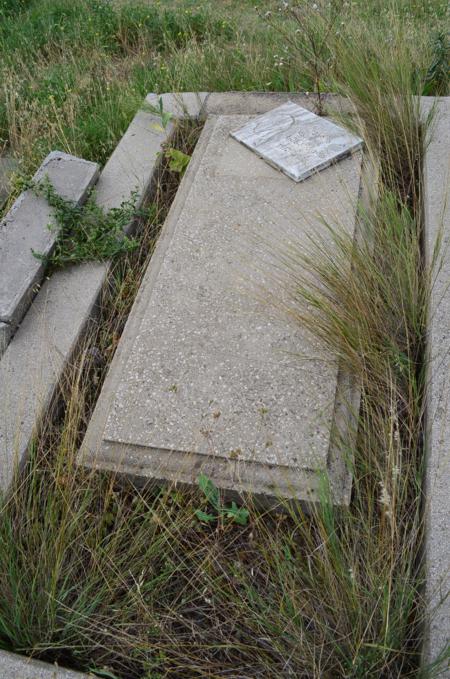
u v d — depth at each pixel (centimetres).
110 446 251
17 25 575
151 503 246
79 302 305
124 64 526
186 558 229
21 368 280
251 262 303
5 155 434
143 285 309
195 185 348
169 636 208
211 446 242
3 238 323
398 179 360
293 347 267
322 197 330
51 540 221
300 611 198
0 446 254
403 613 194
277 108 393
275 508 236
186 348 273
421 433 244
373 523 225
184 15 574
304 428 242
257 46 501
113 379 276
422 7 541
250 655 200
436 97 384
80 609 210
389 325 269
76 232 332
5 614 206
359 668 185
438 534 204
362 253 288
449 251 289
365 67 397
